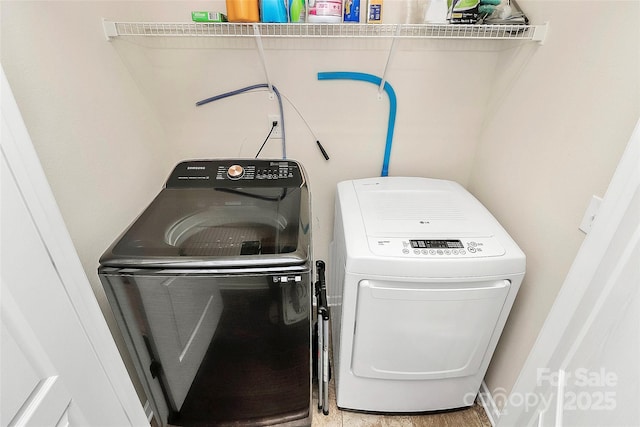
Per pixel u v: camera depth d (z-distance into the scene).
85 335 0.85
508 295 1.18
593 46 0.97
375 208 1.34
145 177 1.48
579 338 0.96
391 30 1.38
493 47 1.50
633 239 0.79
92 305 0.88
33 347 0.68
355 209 1.34
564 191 1.08
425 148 1.74
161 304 1.00
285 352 1.13
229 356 1.13
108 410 0.96
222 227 1.14
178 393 1.21
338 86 1.60
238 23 1.21
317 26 1.33
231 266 0.94
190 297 0.99
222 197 1.30
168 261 0.94
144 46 1.45
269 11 1.18
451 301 1.16
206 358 1.13
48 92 0.93
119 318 1.02
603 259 0.88
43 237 0.72
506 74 1.44
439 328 1.22
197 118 1.65
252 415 1.29
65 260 0.78
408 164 1.78
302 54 1.52
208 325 1.05
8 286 0.62
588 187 0.98
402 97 1.62
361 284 1.14
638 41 0.83
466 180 1.82
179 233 1.11
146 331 1.05
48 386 0.72
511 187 1.39
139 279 0.94
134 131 1.39
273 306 1.02
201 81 1.57
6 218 0.63
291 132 1.70
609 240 0.86
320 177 1.81
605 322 0.86
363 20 1.42
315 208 1.88
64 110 0.99
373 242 1.15
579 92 1.02
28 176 0.68
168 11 1.43
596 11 0.96
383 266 1.10
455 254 1.11
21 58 0.85
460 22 1.25
